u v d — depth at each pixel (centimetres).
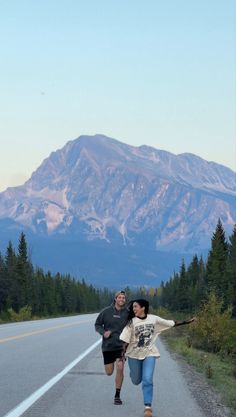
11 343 2459
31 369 1577
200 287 10175
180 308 11462
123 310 1148
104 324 1145
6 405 1034
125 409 1024
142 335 1009
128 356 1018
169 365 1889
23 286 8906
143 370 993
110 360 1139
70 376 1465
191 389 1323
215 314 3080
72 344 2539
